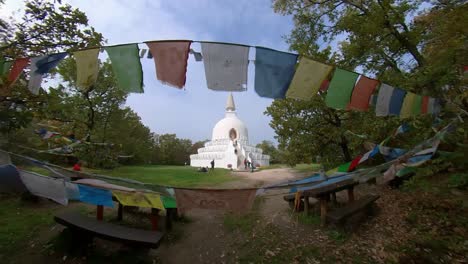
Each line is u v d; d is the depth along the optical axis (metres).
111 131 17.89
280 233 6.42
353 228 6.50
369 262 4.99
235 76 2.65
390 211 7.43
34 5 6.84
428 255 5.05
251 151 39.19
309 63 2.78
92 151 15.02
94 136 16.02
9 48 6.19
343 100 3.18
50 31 7.24
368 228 6.50
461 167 5.38
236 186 13.72
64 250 5.13
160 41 2.63
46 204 8.15
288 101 12.23
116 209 7.96
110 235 4.64
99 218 6.11
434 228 6.00
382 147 4.25
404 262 4.91
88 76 2.88
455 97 4.84
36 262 4.84
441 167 5.53
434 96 5.23
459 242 5.33
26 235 5.82
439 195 7.20
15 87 4.93
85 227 4.93
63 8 7.32
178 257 5.44
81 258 4.98
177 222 7.18
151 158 42.53
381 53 8.72
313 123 11.98
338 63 9.24
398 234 6.02
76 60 2.88
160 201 3.44
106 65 15.63
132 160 32.66
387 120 6.68
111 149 17.25
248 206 2.98
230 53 2.63
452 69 5.04
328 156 12.20
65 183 3.18
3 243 5.39
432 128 4.93
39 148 8.27
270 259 5.26
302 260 5.17
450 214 6.35
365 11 8.80
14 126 4.46
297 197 7.22
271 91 2.74
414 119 5.34
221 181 15.77
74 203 8.39
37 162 3.32
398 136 6.38
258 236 6.28
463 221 5.94
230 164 35.03
